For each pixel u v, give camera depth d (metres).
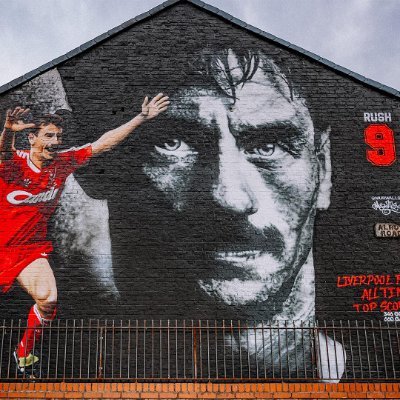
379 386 9.56
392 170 11.11
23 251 10.62
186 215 10.83
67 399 9.15
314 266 10.66
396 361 10.24
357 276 10.63
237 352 10.25
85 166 11.00
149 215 10.81
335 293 10.55
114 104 11.30
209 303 10.47
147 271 10.58
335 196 10.98
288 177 11.03
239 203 10.90
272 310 10.46
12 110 11.23
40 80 11.38
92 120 11.22
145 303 10.44
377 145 11.23
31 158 11.02
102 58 11.53
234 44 11.66
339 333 10.38
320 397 9.27
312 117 11.32
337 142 11.22
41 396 9.16
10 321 10.30
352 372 10.20
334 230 10.82
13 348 10.17
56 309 10.39
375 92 11.48
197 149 11.12
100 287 10.50
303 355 10.21
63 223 10.74
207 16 11.82
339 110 11.37
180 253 10.66
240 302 10.49
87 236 10.70
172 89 11.41
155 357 10.18
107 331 10.30
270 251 10.70
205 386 9.32
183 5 11.88
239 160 11.09
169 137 11.17
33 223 10.74
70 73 11.42
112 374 9.76
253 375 10.16
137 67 11.50
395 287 10.59
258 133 11.23
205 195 10.92
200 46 11.64
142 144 11.12
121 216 10.80
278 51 11.63
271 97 11.41
